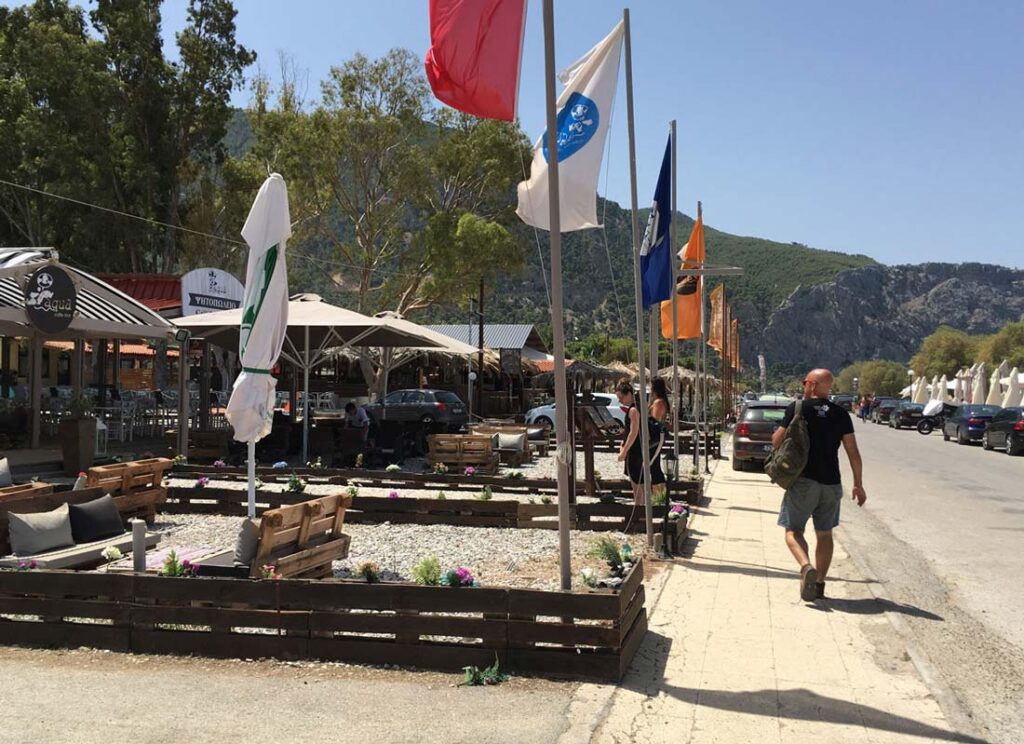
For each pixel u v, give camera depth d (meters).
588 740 4.20
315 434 19.31
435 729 4.29
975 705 5.01
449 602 5.29
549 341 78.81
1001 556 9.69
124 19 40.03
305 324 15.78
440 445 17.59
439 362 35.31
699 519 11.73
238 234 42.03
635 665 5.41
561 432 5.71
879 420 61.22
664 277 10.12
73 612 5.61
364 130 34.97
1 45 40.84
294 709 4.54
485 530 10.30
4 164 39.12
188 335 15.99
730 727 4.46
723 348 29.94
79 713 4.46
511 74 5.71
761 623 6.46
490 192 36.81
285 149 35.41
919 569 8.89
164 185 41.41
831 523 7.29
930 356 103.88
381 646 5.29
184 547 8.40
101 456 16.97
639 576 5.89
